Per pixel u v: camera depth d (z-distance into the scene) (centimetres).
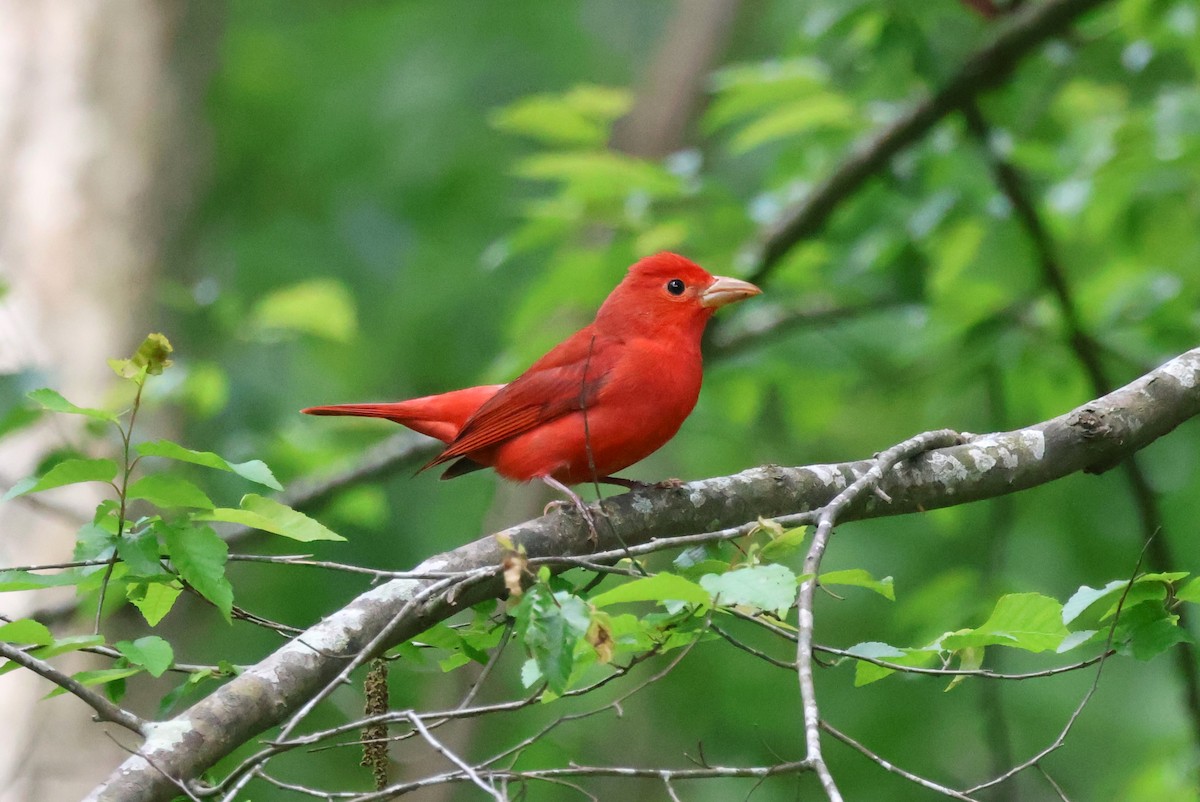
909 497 702
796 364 1380
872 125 1231
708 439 1564
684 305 874
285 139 1772
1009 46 1138
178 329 1282
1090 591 557
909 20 1137
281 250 1661
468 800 1371
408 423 956
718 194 1268
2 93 1237
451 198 1712
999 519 1203
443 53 1783
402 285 1647
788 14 1831
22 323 1173
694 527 718
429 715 524
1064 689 1402
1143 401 713
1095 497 1437
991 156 1187
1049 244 1204
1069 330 1205
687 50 1920
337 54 1828
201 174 1308
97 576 580
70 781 1051
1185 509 1376
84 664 1083
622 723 1405
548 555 694
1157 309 1255
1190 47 1169
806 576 523
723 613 556
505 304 1628
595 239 1459
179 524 561
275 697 584
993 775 1010
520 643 521
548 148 1722
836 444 1591
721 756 1371
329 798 588
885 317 1432
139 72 1255
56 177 1219
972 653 571
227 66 1766
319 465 1354
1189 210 1272
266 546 1437
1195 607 1103
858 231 1420
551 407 845
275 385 1506
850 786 1335
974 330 1276
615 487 1505
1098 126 1263
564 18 1841
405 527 1549
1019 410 1355
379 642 546
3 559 1076
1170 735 1237
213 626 1423
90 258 1208
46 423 1072
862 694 1371
